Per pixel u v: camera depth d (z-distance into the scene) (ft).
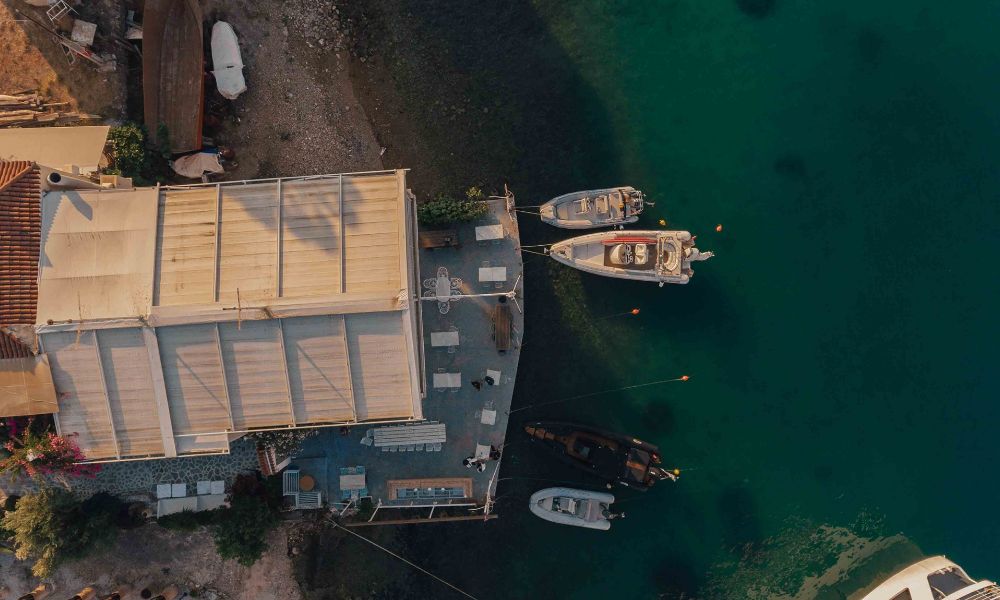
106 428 101.24
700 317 128.98
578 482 127.13
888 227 130.31
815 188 128.77
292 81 125.80
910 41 130.21
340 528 124.57
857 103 129.08
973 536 128.67
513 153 128.88
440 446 124.47
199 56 117.29
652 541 128.77
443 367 124.98
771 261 130.00
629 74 130.52
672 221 129.80
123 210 100.22
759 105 129.29
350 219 100.42
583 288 127.65
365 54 128.47
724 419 129.29
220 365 99.19
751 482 129.29
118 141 112.16
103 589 122.83
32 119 114.11
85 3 113.50
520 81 129.59
